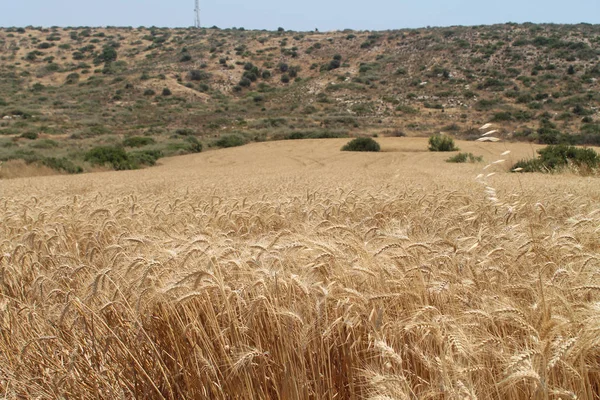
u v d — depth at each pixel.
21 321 4.50
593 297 3.31
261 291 3.53
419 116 90.62
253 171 38.81
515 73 106.44
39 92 114.44
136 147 63.62
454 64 118.38
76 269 4.38
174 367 3.77
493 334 3.13
